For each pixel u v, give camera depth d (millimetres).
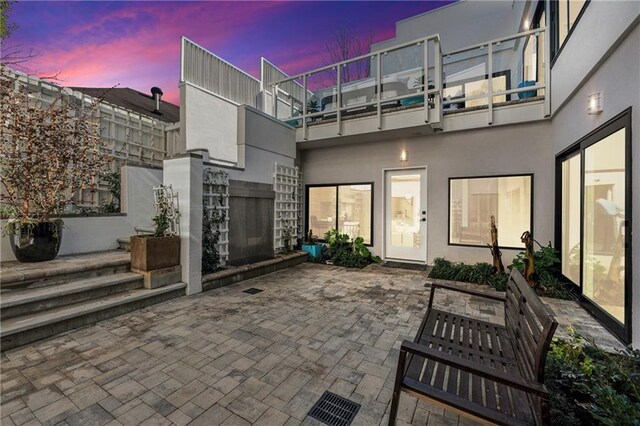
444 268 5395
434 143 6148
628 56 2688
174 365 2361
